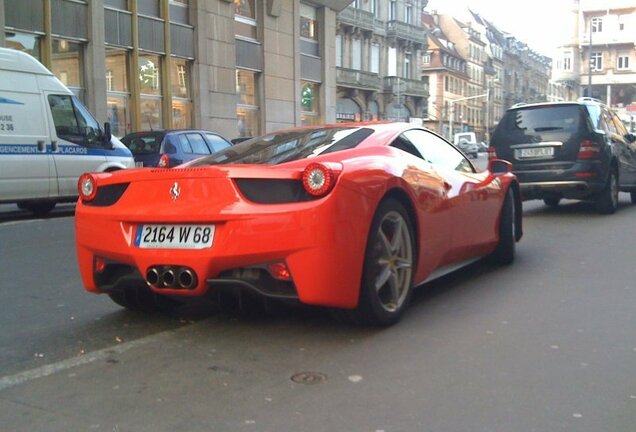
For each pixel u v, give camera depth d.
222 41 26.84
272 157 4.48
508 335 4.23
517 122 10.46
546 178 10.09
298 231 3.78
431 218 4.81
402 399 3.23
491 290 5.45
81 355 3.95
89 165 11.73
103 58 21.55
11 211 12.77
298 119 31.94
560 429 2.90
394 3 58.22
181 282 3.99
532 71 123.38
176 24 24.75
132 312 4.88
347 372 3.59
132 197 4.22
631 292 5.32
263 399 3.25
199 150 14.21
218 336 4.25
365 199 4.04
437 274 5.19
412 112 60.78
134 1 22.75
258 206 3.86
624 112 39.44
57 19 20.11
